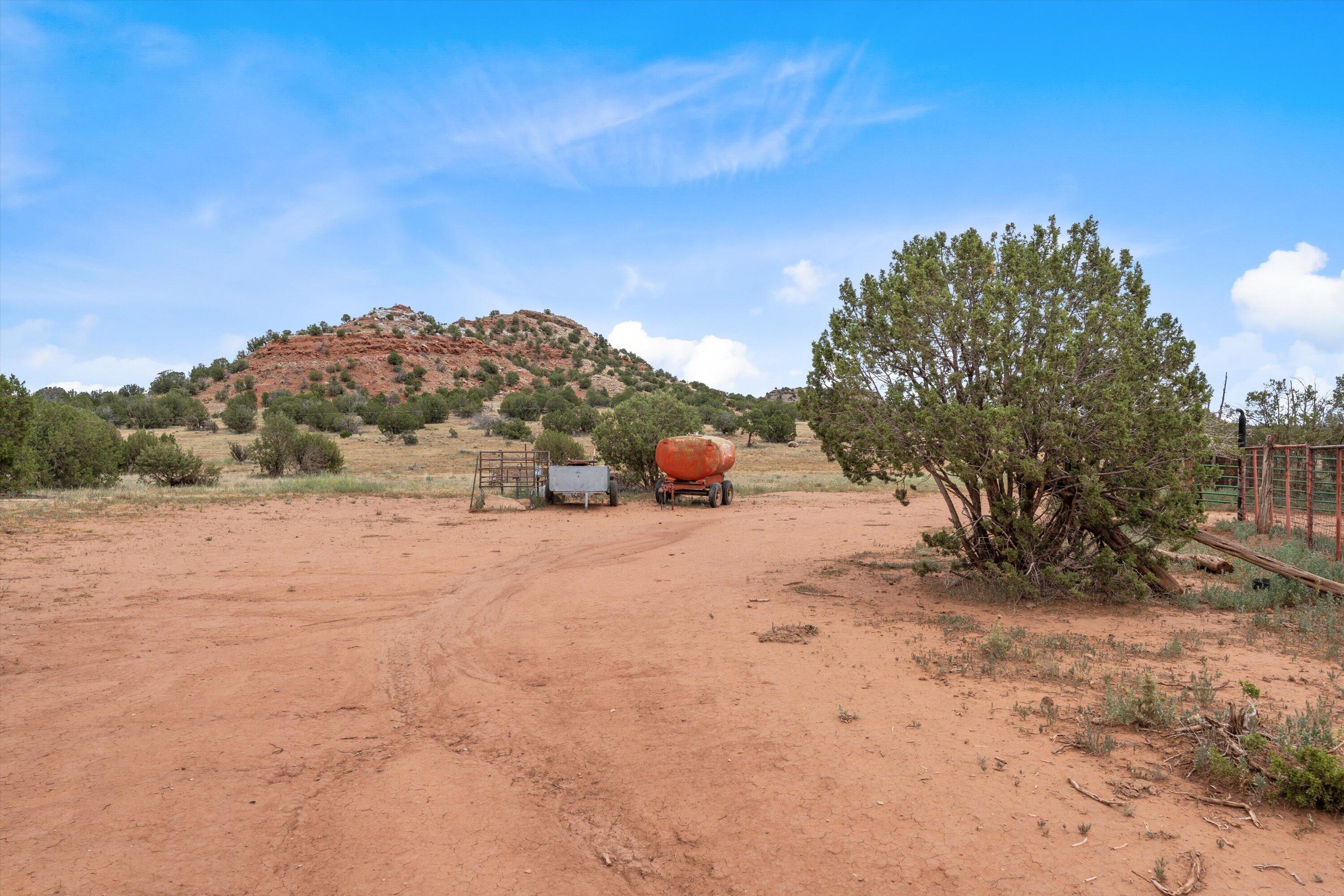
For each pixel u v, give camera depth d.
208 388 141.75
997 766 4.54
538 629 8.50
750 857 3.68
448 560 13.48
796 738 5.05
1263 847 3.64
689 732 5.24
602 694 6.18
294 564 12.91
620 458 31.67
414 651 7.68
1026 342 9.38
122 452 33.75
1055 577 9.34
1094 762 4.61
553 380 158.75
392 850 3.82
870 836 3.80
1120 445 8.52
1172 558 10.43
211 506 22.08
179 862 3.72
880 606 9.27
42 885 3.51
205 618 9.07
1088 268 9.88
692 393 158.00
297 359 156.12
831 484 35.47
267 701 6.17
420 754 5.10
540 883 3.52
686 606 9.48
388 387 144.25
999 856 3.58
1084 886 3.32
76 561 12.72
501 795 4.44
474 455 58.59
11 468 22.86
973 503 10.01
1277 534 14.98
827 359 10.38
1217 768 4.33
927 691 5.97
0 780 4.66
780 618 8.69
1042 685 6.07
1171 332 9.52
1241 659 6.74
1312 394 19.16
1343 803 3.93
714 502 24.58
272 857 3.77
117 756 5.03
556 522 20.14
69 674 6.86
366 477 38.88
